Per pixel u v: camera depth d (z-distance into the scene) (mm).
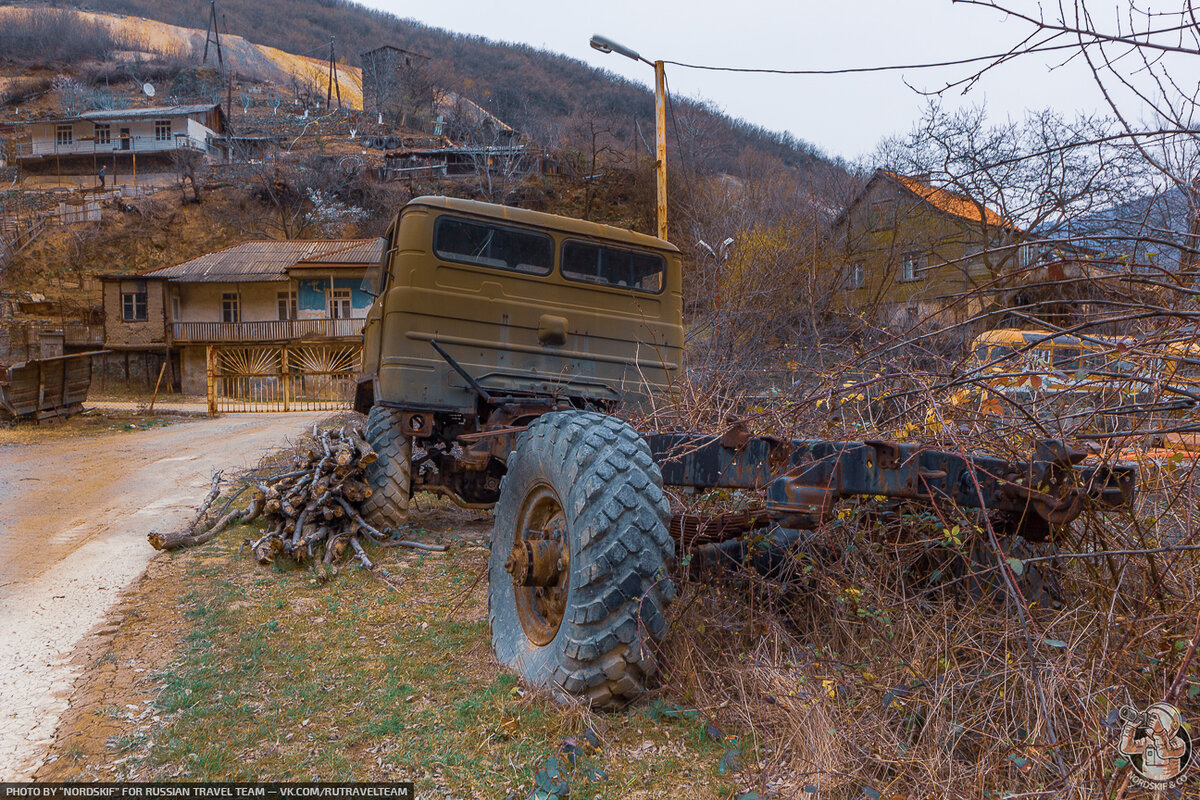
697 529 3141
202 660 3230
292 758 2406
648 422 3994
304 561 4949
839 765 2139
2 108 84188
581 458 2703
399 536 5523
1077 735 2100
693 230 21734
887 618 2707
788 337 10836
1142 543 2449
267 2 151125
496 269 5477
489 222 5461
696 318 11797
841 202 17734
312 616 3875
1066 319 2695
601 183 51531
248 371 22703
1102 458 2488
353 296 34812
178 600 4176
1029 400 2736
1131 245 2391
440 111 96688
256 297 35562
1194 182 2266
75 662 3336
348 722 2654
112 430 16562
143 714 2742
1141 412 2396
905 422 2910
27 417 17000
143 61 104438
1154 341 2227
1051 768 1985
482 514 6781
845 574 2939
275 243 38938
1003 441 2666
